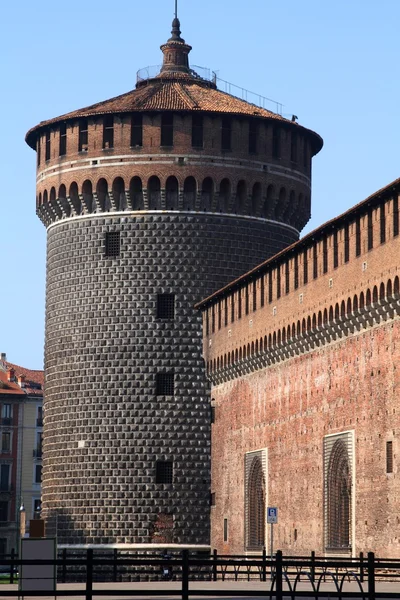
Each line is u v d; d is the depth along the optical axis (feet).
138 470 371.15
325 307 293.43
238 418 356.79
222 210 380.99
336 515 291.79
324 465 296.10
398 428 258.37
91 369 378.94
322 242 296.71
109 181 379.14
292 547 315.58
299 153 394.73
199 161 377.50
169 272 376.89
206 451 374.84
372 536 268.82
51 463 384.47
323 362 300.40
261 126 384.88
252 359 342.23
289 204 390.21
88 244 383.65
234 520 355.97
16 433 642.63
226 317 361.71
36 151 406.62
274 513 288.71
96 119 382.83
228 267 379.96
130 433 372.99
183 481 371.97
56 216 393.09
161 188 377.09
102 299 380.17
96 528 371.56
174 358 375.25
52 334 391.04
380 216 265.13
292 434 317.63
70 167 385.70
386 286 260.42
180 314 376.48
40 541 200.23
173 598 215.31
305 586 250.37
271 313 328.70
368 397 273.95
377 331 270.87
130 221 379.55
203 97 391.04
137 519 369.50
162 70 414.21
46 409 391.45
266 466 334.65
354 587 238.68
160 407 373.40
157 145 377.71
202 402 376.07
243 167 380.78
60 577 368.68
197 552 369.71
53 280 392.47
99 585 277.44
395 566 178.60
